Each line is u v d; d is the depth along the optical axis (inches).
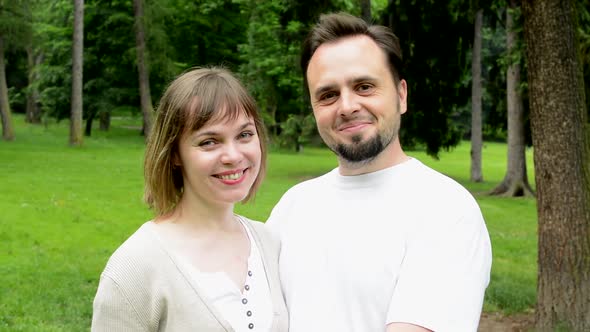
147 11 1101.7
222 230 89.5
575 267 215.8
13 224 412.5
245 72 1064.8
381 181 89.2
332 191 93.6
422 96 665.6
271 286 89.7
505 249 395.2
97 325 79.7
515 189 686.5
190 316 79.5
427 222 82.0
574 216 215.0
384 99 89.4
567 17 208.7
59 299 260.1
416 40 635.5
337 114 89.7
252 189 94.2
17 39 1026.7
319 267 88.9
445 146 725.9
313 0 594.6
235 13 1310.3
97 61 1282.0
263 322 84.8
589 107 377.7
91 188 589.3
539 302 225.3
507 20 614.9
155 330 80.4
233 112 84.0
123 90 1294.3
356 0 637.3
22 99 1804.9
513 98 681.0
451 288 78.0
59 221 431.8
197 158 83.7
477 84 808.9
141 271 80.0
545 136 216.5
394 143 92.4
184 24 1312.7
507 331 242.2
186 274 81.3
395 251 83.3
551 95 212.4
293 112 1097.4
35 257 332.2
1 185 575.5
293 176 802.2
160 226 86.2
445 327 76.6
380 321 82.7
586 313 215.5
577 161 213.9
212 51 1344.7
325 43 91.7
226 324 80.0
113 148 1077.1
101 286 80.2
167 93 85.8
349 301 84.7
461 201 82.9
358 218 88.1
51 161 809.5
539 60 212.7
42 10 1390.3
